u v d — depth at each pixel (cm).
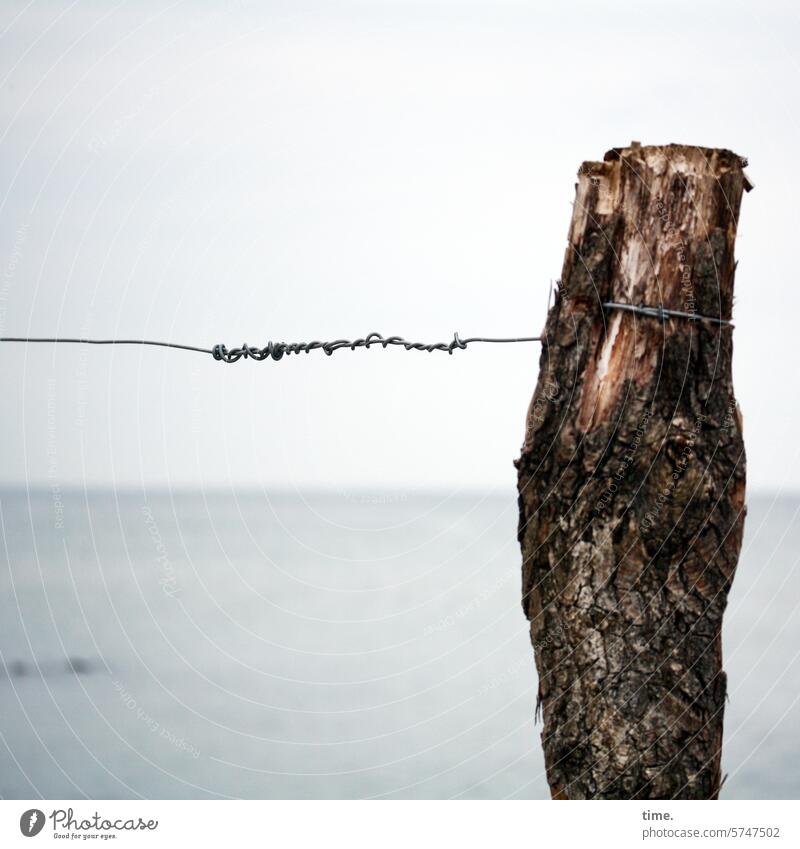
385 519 3984
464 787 855
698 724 278
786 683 1195
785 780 863
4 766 832
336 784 861
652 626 276
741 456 284
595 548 278
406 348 335
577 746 280
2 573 1591
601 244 277
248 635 1522
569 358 280
